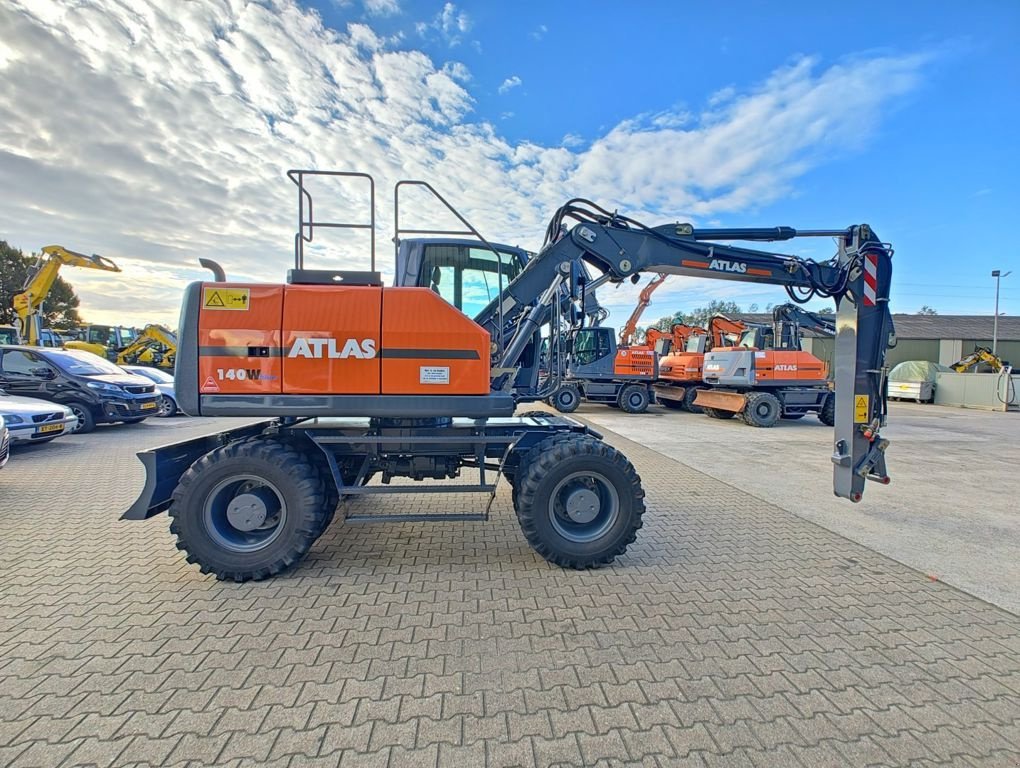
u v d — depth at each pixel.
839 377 4.68
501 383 4.55
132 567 3.89
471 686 2.50
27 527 4.75
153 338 22.98
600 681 2.55
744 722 2.28
